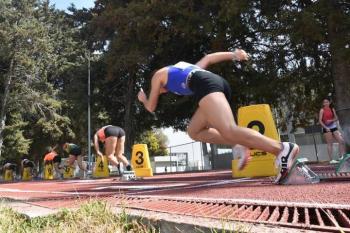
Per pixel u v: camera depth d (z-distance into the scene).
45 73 45.00
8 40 43.28
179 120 30.38
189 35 22.14
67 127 43.91
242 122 7.81
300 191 4.00
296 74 22.14
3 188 10.07
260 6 20.66
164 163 44.31
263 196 3.71
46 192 6.77
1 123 42.78
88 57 32.69
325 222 2.41
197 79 4.15
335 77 19.14
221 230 2.16
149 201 3.72
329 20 17.41
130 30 23.05
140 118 31.89
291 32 18.39
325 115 11.37
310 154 29.44
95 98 33.41
